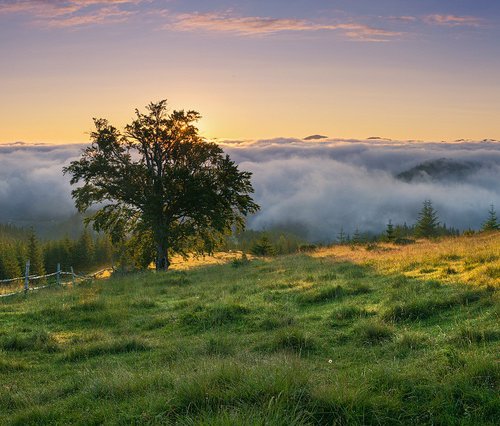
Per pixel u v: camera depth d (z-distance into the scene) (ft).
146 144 134.21
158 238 133.39
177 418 19.44
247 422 17.31
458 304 36.06
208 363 25.52
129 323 47.29
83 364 33.35
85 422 20.99
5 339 40.50
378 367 23.44
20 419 22.00
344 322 37.47
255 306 46.57
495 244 67.10
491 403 18.94
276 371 22.15
